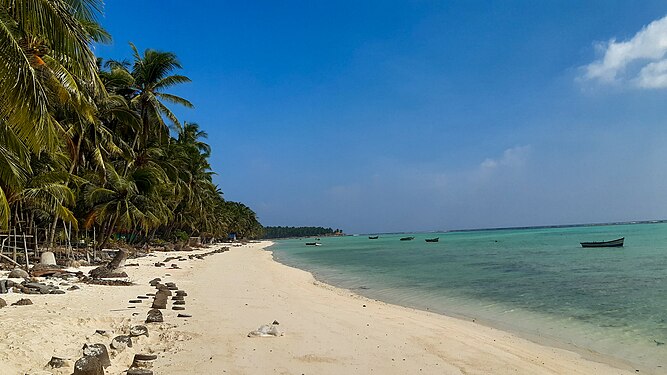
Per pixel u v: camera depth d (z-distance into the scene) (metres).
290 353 8.62
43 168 22.72
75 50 9.95
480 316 14.48
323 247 92.06
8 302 11.90
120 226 40.25
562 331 12.14
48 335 8.01
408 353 9.10
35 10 8.90
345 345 9.46
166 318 11.25
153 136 40.09
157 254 42.41
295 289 20.30
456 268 31.66
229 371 7.36
